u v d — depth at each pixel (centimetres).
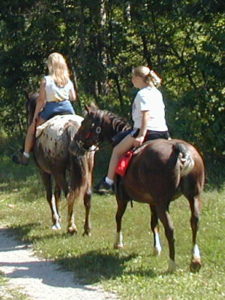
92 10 2170
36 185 1711
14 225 1312
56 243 1134
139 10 2070
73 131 1144
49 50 2230
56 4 2180
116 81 2205
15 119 2580
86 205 1179
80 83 2178
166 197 912
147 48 2144
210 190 1464
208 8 1653
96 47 2216
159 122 968
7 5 2205
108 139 1059
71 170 1120
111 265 989
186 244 1073
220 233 1134
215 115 1634
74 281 946
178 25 2005
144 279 916
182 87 2023
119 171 962
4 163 2147
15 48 2233
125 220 1270
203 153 1672
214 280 898
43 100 1209
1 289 918
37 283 945
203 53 1644
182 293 851
